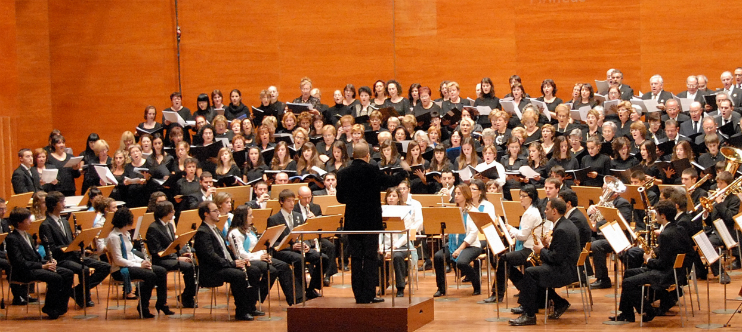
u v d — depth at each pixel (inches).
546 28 585.3
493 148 422.3
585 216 319.6
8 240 328.2
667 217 284.5
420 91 500.1
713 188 386.0
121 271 335.6
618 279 378.3
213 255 318.3
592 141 426.6
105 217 363.6
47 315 339.0
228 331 298.8
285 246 332.8
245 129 488.7
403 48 605.0
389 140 440.5
